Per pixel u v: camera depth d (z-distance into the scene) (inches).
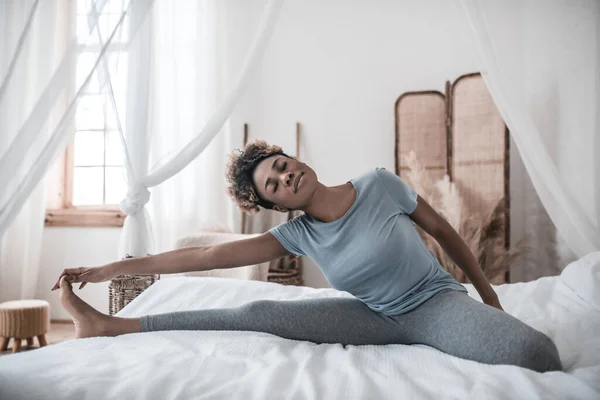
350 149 159.2
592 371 42.8
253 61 95.7
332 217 57.5
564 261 131.0
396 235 55.4
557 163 105.0
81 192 165.6
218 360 48.8
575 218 90.0
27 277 154.4
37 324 128.2
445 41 153.5
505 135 136.4
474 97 140.4
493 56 92.4
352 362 48.3
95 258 162.6
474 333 48.8
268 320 60.9
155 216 153.7
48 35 72.1
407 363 48.5
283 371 44.9
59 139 71.5
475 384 40.1
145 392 39.5
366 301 60.3
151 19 90.8
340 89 159.9
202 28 150.7
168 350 52.3
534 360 44.4
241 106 163.5
